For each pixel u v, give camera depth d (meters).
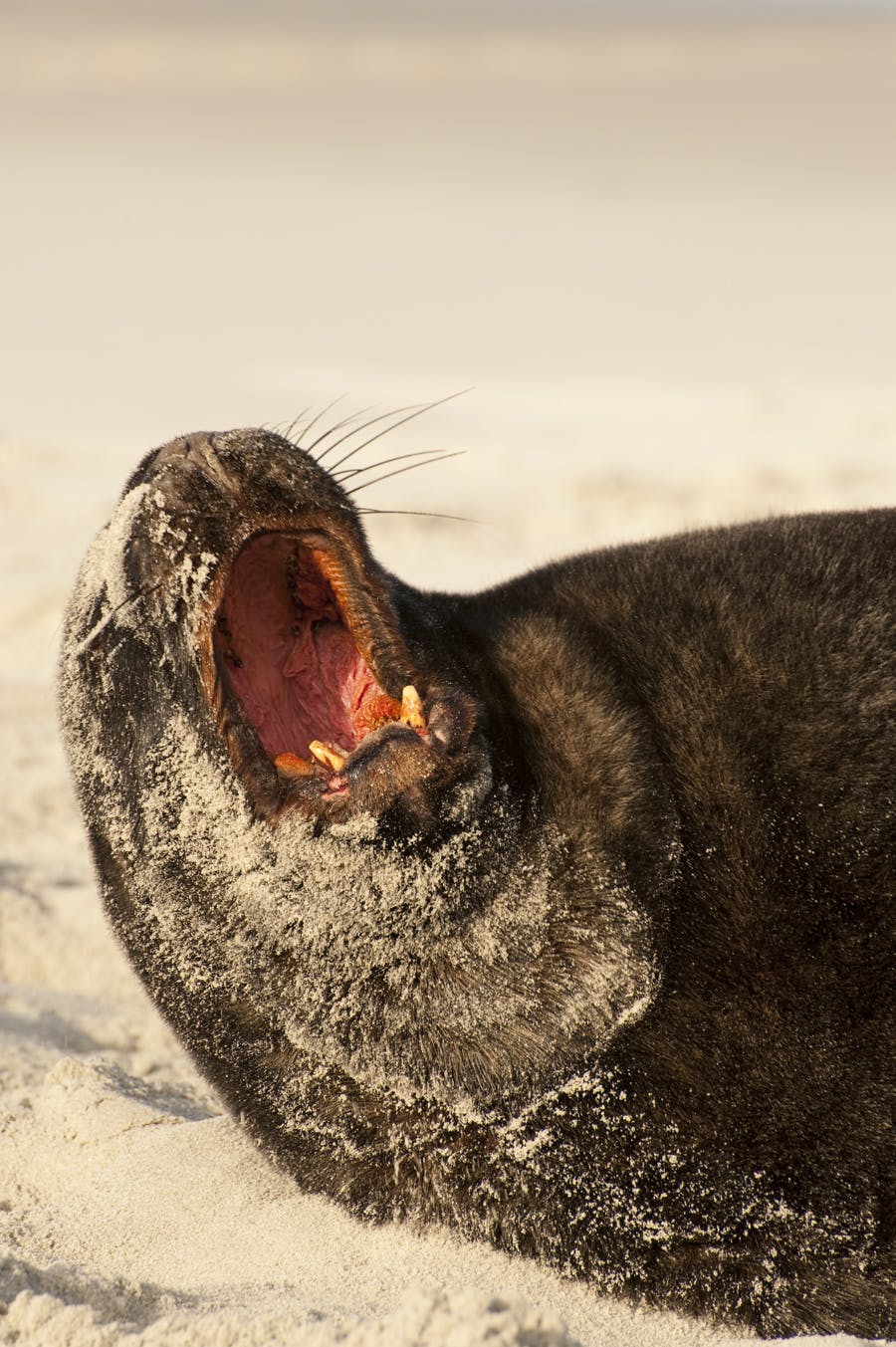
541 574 19.27
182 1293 14.86
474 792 15.16
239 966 15.92
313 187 169.62
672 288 112.00
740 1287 14.84
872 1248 14.62
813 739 16.19
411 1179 15.88
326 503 15.47
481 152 198.50
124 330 99.25
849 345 91.56
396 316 103.81
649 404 75.38
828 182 164.50
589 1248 15.22
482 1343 12.01
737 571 17.89
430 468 61.53
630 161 186.38
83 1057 21.19
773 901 15.46
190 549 15.36
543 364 88.12
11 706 39.44
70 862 30.05
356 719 16.92
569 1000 15.27
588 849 15.70
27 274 121.06
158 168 186.00
